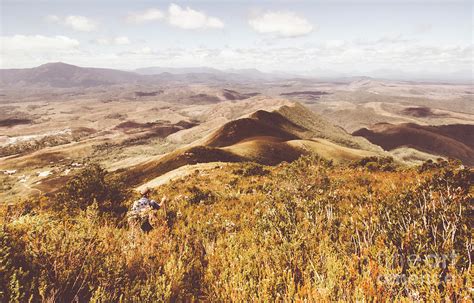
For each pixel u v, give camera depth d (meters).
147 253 3.74
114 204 8.30
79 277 2.86
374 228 3.70
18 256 3.00
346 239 3.92
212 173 23.70
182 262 3.44
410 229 3.24
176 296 2.99
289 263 3.27
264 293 2.69
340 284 2.62
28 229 3.55
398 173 12.07
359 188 8.72
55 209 7.77
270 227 4.38
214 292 3.08
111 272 2.98
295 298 2.61
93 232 3.72
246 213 7.00
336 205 6.12
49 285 2.58
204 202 9.34
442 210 3.62
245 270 3.21
